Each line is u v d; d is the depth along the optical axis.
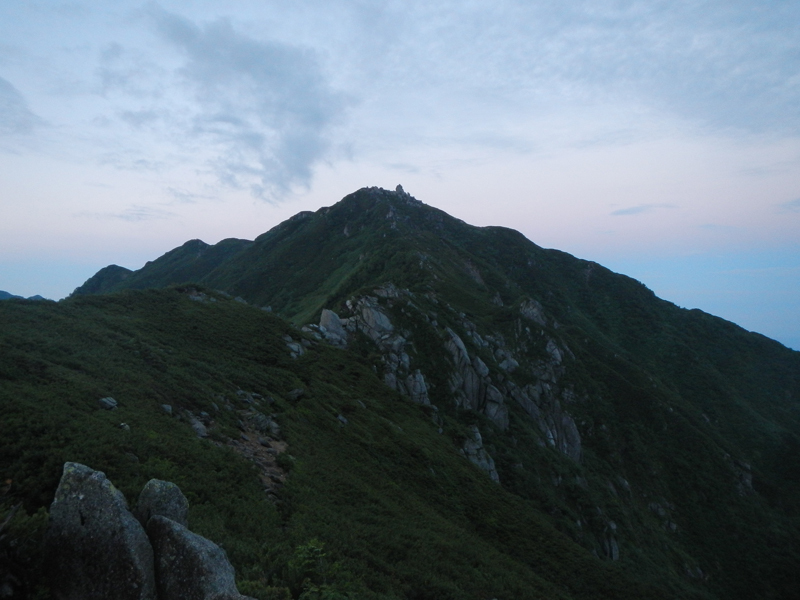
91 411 18.81
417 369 66.44
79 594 8.58
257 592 11.05
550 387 90.69
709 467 89.75
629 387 102.06
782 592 69.00
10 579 8.23
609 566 36.41
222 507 16.39
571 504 62.66
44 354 23.52
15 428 14.70
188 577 8.83
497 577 23.83
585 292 195.75
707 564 72.19
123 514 9.09
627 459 87.56
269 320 55.94
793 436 114.56
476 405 71.00
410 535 23.50
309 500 21.53
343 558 16.81
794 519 86.19
